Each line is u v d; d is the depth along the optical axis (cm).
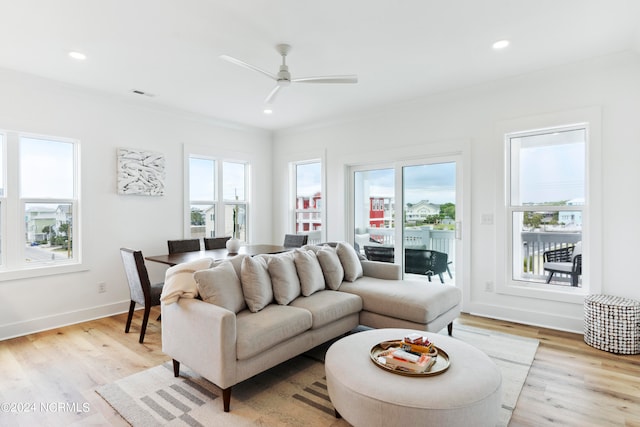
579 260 345
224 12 238
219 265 260
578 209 345
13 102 337
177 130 475
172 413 206
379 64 328
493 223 384
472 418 158
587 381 243
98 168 397
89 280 390
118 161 411
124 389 233
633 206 308
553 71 339
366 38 277
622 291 314
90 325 368
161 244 456
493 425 167
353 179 523
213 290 234
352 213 525
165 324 251
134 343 316
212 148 517
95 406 215
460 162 417
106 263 404
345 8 234
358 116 495
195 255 389
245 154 566
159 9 233
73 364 272
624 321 284
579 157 346
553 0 226
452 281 423
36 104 352
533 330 345
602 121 321
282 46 288
